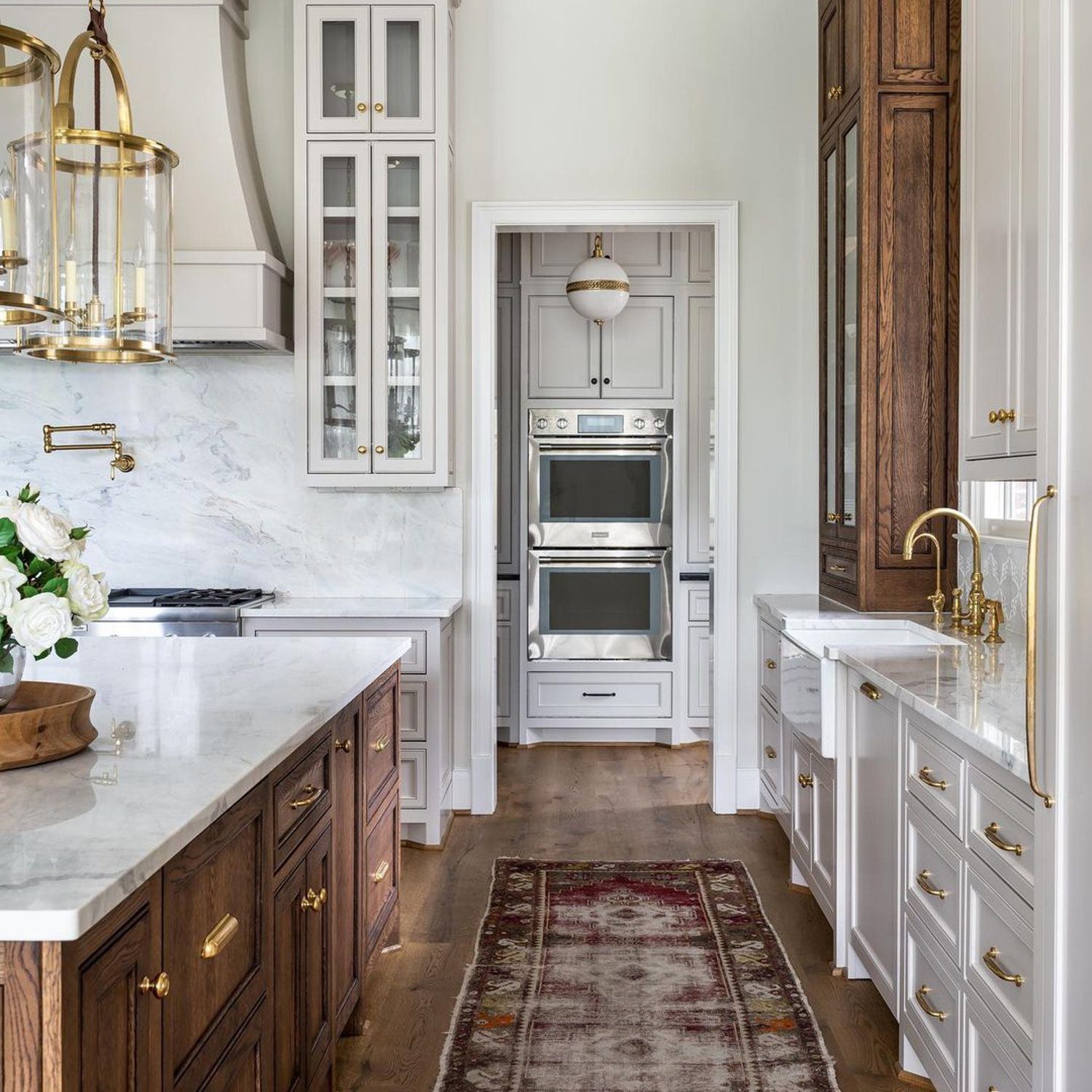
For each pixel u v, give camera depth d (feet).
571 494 18.08
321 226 13.19
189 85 12.89
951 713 6.59
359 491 14.26
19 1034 3.47
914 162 11.90
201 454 14.25
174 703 6.71
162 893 4.33
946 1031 6.90
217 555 14.34
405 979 9.43
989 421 8.17
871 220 11.91
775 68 14.10
